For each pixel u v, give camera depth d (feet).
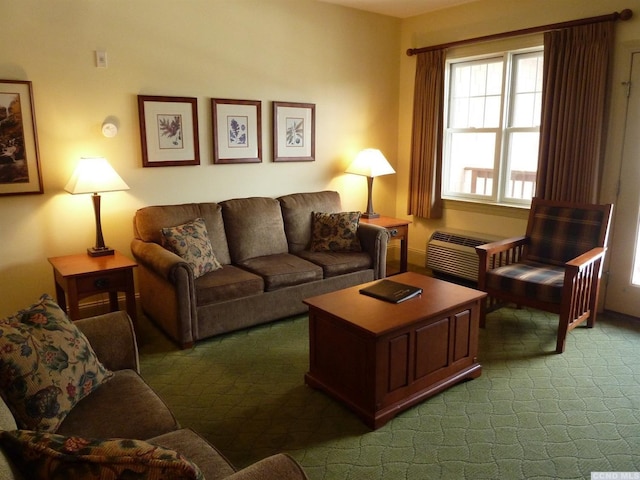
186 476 3.12
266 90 14.02
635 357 10.12
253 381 9.26
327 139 15.58
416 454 7.14
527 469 6.81
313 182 15.55
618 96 11.60
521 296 10.86
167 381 9.24
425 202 16.31
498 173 14.74
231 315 11.07
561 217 12.06
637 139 11.46
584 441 7.42
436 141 15.79
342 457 7.08
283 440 7.48
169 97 12.40
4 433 3.59
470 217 15.60
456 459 7.03
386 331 7.52
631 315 12.16
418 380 8.34
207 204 12.77
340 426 7.84
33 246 11.28
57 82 10.98
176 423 5.60
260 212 13.30
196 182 13.24
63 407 5.41
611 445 7.33
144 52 11.94
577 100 12.01
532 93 13.82
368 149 15.62
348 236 13.62
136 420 5.50
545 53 12.57
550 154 12.70
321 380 8.82
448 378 8.86
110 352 6.68
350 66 15.62
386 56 16.42
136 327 10.75
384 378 7.78
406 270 15.80
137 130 12.16
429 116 15.79
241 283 11.11
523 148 14.24
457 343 8.90
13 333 5.38
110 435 5.26
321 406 8.41
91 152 11.64
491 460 7.00
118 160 12.03
